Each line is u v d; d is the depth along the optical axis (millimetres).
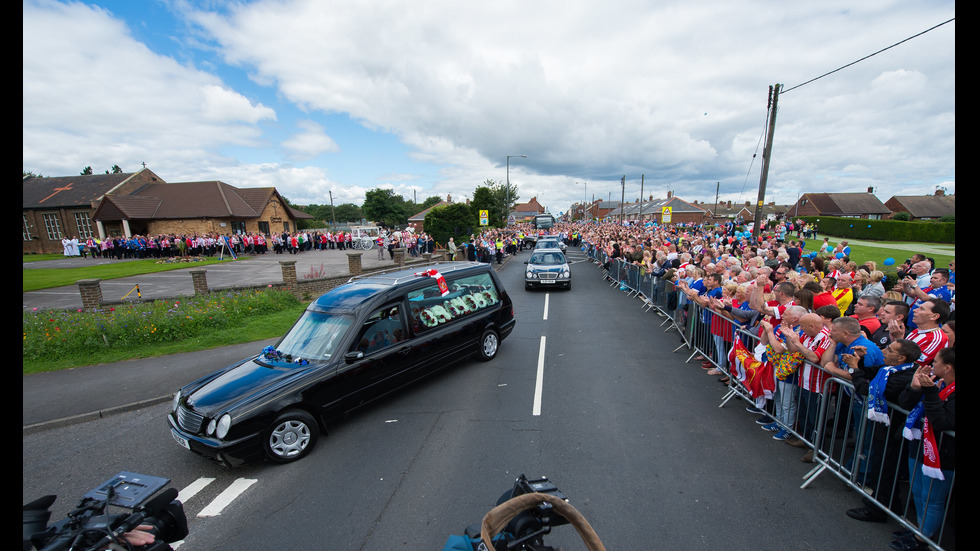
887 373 3305
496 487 3896
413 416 5418
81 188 36500
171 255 28062
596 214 124062
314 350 5184
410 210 100375
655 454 4344
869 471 3449
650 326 9773
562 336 9039
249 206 36000
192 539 3389
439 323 6473
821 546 3055
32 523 1759
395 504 3723
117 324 8891
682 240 19156
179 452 4863
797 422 4457
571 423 5074
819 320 4113
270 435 4359
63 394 6469
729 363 5977
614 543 3139
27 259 28844
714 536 3182
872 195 64062
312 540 3328
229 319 10547
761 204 15469
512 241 31156
